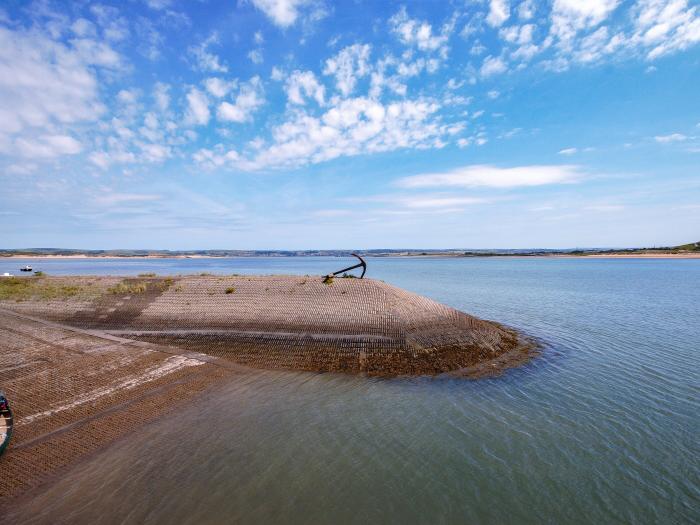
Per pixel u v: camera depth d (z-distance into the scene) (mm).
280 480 11289
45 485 10641
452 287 65375
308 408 16094
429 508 10375
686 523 9898
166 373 19219
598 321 34375
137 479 11055
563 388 18438
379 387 18438
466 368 20938
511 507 10492
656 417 15359
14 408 14945
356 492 10898
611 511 10359
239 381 18734
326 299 27266
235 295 28953
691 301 47062
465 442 13594
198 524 9461
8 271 99625
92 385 17453
